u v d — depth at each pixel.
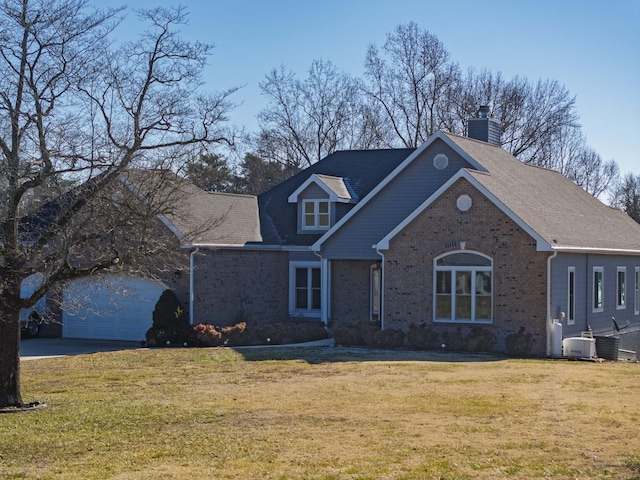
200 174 19.94
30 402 17.17
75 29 16.58
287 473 11.02
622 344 30.66
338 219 32.19
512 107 53.25
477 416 14.73
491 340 24.80
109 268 17.56
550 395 16.95
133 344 28.55
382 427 13.84
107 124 15.94
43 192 16.08
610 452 11.96
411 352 25.06
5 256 15.65
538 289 24.48
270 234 32.59
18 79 15.37
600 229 30.89
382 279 27.38
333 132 55.28
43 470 11.62
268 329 28.14
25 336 30.88
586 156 60.94
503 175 28.95
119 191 16.22
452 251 25.91
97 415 15.52
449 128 53.16
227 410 15.70
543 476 10.66
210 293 28.94
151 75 16.92
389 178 29.78
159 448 12.73
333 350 25.67
